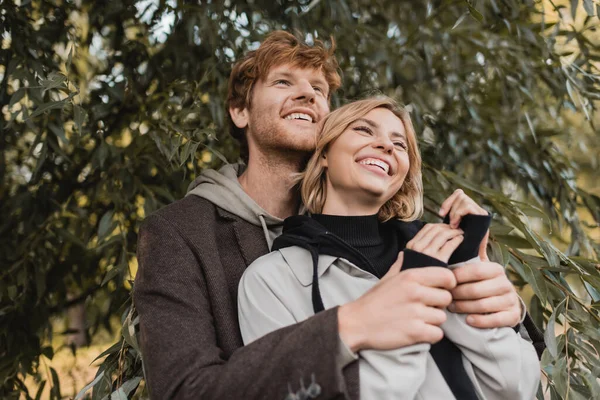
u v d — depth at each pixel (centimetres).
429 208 211
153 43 236
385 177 129
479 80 269
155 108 217
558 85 238
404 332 106
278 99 162
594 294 161
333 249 126
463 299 119
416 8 280
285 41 172
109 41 235
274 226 158
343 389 103
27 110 189
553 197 243
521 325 142
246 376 107
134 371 159
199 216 150
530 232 169
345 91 236
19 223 226
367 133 132
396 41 263
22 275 211
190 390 111
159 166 221
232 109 178
